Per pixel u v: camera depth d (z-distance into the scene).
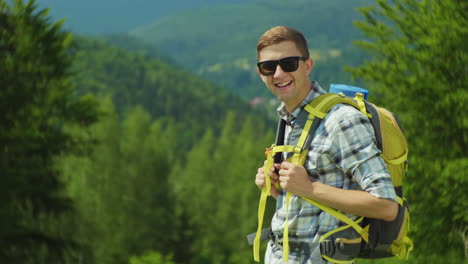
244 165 66.75
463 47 8.96
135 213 60.88
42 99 14.43
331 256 2.09
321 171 2.11
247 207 56.38
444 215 8.47
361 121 2.06
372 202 1.97
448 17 9.02
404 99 9.41
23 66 14.02
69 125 15.05
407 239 2.17
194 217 65.88
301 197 2.17
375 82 9.95
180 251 46.78
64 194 15.30
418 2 9.63
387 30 9.92
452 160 8.54
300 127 2.18
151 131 82.19
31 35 14.41
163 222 60.47
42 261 14.35
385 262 8.21
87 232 46.12
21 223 13.95
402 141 2.14
